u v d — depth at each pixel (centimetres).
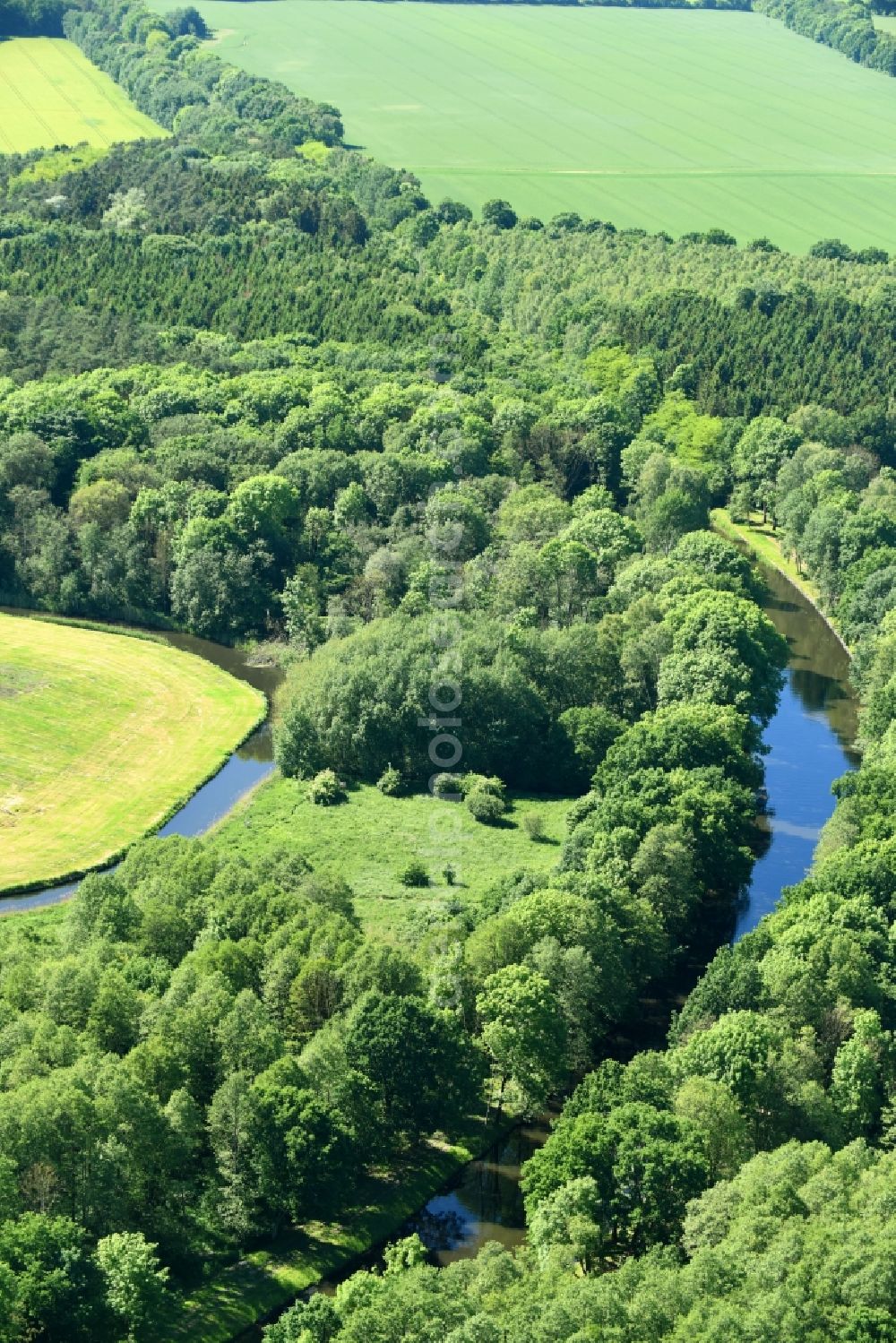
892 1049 19075
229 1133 17638
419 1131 18912
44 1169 16412
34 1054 17738
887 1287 14625
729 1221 16050
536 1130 19638
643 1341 14175
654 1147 16888
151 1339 16300
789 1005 19462
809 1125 18262
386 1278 15875
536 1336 14025
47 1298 15388
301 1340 14950
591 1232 16312
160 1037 18262
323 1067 18275
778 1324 14150
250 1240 17725
